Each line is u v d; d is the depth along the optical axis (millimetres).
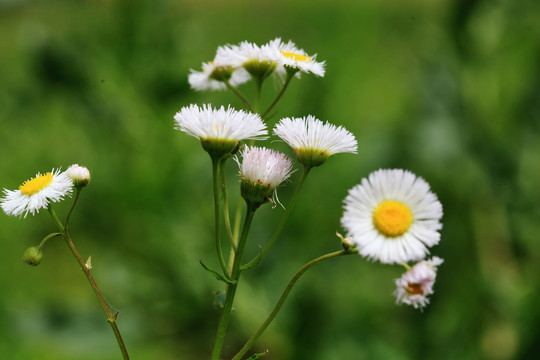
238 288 592
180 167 609
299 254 630
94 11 629
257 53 369
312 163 333
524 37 652
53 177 343
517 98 652
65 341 584
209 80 386
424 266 323
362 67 969
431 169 663
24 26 627
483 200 641
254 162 332
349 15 1176
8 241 745
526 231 627
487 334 577
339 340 565
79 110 617
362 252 321
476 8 636
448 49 646
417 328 584
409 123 675
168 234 597
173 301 596
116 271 600
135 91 615
